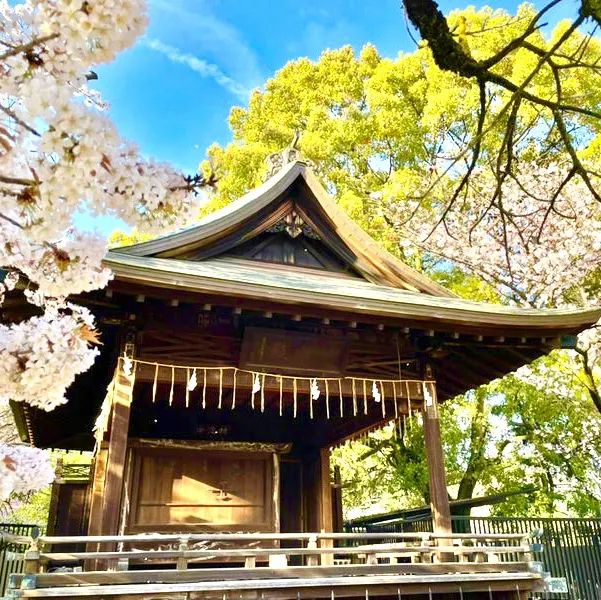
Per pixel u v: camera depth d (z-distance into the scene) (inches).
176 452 287.1
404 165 559.2
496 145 465.1
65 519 335.0
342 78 603.5
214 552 190.5
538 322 256.8
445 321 247.8
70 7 61.3
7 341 92.0
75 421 398.3
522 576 224.1
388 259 317.7
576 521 390.0
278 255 309.7
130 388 218.2
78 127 63.5
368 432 343.0
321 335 248.4
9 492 91.7
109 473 203.5
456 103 481.4
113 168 69.7
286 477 345.4
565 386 468.8
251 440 338.3
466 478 512.4
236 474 294.0
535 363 482.6
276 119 608.4
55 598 165.8
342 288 269.9
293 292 222.7
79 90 72.7
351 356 265.3
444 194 493.4
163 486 279.3
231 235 294.8
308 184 310.5
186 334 240.5
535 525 379.9
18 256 85.3
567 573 370.3
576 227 450.0
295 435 353.1
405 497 580.4
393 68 555.5
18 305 192.4
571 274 452.8
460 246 486.3
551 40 450.6
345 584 195.9
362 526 460.4
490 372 311.9
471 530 366.3
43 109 62.0
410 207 504.1
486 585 218.1
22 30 67.2
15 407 333.1
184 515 276.5
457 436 497.7
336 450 561.0
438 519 243.3
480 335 258.7
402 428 397.1
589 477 505.0
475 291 522.9
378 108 557.3
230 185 557.6
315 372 254.4
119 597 171.5
